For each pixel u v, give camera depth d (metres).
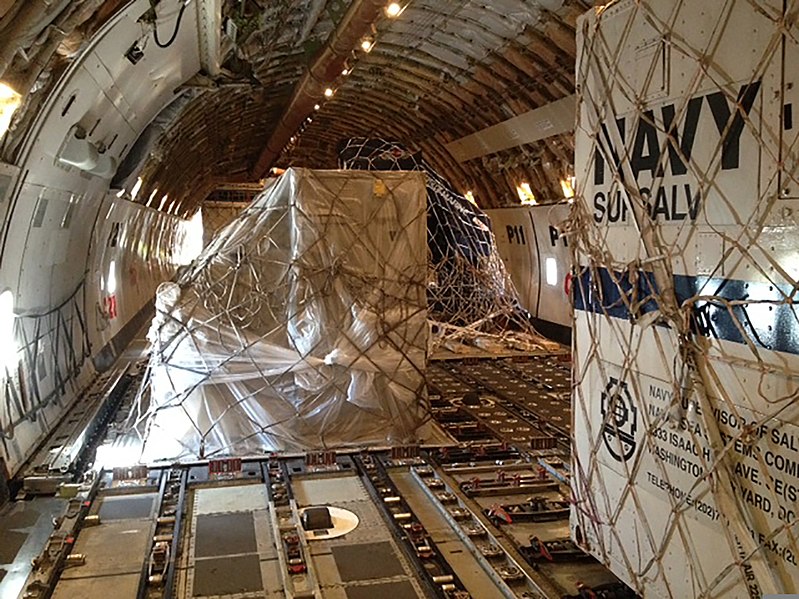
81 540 5.80
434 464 7.47
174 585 5.06
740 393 3.37
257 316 7.65
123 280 15.89
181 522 6.02
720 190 3.45
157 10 6.29
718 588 3.56
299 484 6.96
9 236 6.81
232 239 7.84
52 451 7.69
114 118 8.42
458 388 11.00
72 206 8.84
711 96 3.49
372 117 19.31
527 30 10.71
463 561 5.49
